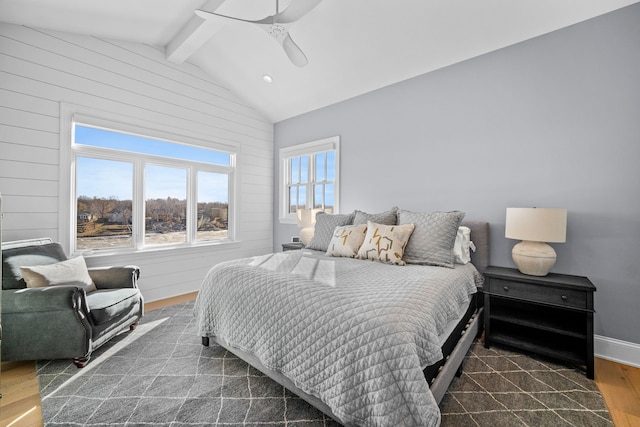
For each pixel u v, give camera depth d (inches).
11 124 99.8
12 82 100.0
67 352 77.6
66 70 111.4
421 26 101.8
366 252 98.0
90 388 69.1
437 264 90.4
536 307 95.2
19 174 101.4
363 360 46.8
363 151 144.8
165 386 70.1
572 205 91.6
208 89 157.6
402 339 45.2
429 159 122.4
